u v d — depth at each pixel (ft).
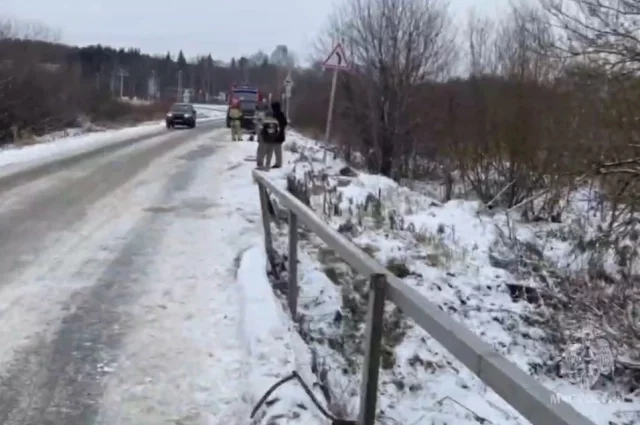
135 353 18.71
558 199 49.06
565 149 42.29
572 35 39.37
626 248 35.04
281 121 62.28
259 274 25.39
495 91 56.59
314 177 53.26
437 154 67.51
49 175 55.62
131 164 67.21
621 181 35.32
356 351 20.48
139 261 28.45
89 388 16.57
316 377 16.78
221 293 24.08
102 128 132.67
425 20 73.97
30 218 37.06
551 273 34.27
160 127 157.79
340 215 41.29
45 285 24.71
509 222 43.29
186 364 18.02
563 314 29.22
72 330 20.27
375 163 73.41
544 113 50.42
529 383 8.79
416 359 21.94
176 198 45.70
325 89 102.73
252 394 15.93
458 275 32.32
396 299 12.66
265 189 27.37
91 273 26.45
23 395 16.11
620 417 21.99
